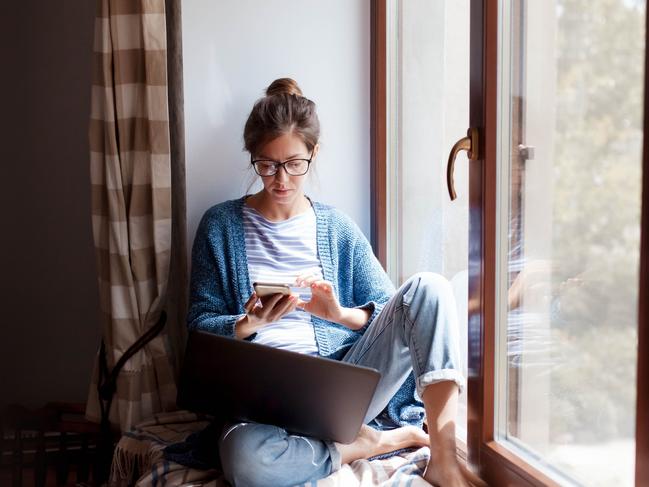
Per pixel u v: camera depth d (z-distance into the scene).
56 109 2.56
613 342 1.27
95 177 2.09
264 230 1.98
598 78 1.28
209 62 2.16
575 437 1.39
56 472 2.23
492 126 1.62
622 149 1.22
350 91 2.27
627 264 1.22
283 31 2.21
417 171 2.09
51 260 2.62
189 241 2.19
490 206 1.63
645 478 1.18
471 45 1.66
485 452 1.68
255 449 1.56
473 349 1.71
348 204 2.30
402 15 2.14
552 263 1.44
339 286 2.04
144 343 2.08
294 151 1.86
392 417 1.90
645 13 1.15
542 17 1.45
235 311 1.96
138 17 1.99
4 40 2.52
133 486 1.88
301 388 1.61
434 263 2.01
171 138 2.13
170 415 2.01
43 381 2.62
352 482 1.62
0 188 2.56
